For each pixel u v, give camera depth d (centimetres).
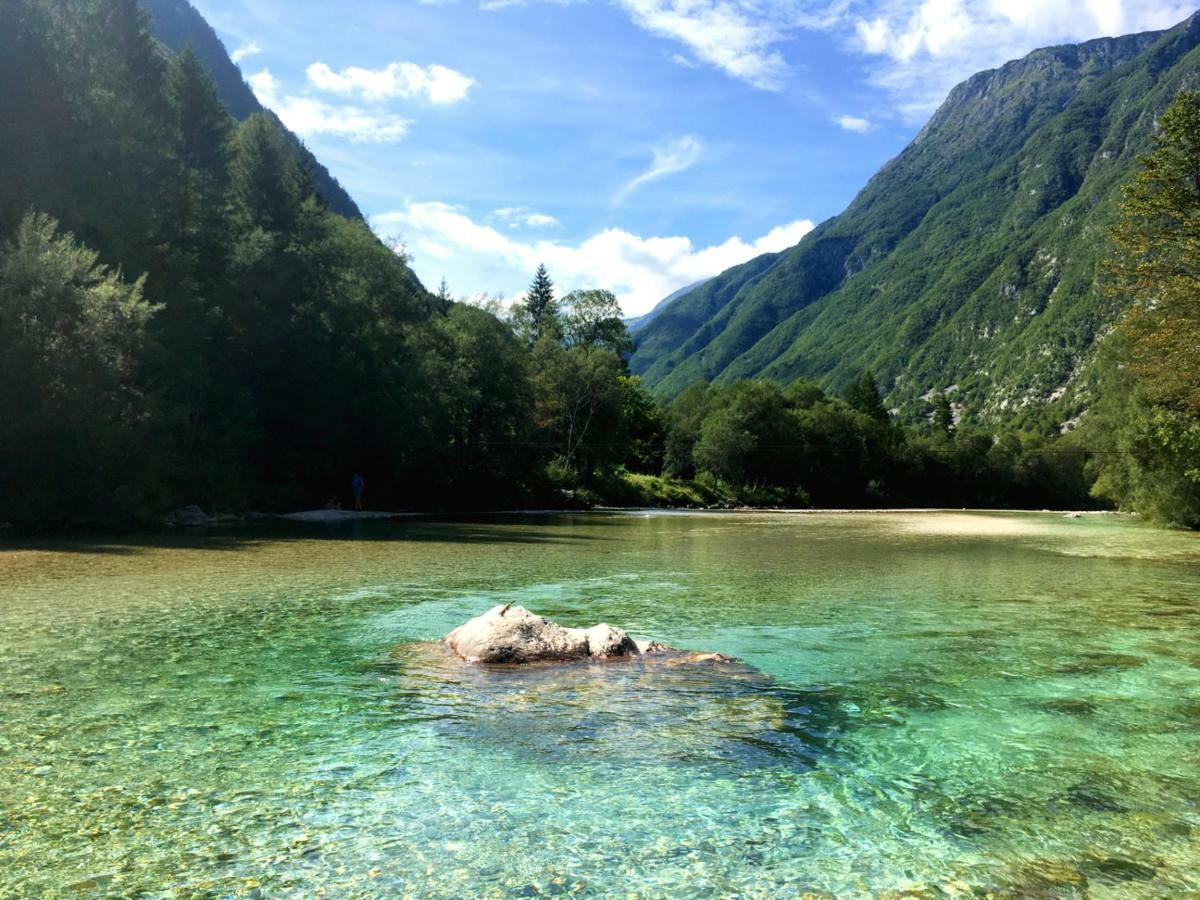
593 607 1463
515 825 528
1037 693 877
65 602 1358
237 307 4100
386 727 730
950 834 526
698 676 938
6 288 2625
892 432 13400
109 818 524
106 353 2823
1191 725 764
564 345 9531
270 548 2417
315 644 1075
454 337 6062
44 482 2703
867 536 3962
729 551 2831
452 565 2109
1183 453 3859
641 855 488
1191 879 467
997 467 13312
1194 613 1447
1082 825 542
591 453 8188
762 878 463
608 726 743
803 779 620
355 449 4819
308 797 567
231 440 3869
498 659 977
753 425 11081
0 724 708
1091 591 1769
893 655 1068
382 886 443
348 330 4669
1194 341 2758
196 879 446
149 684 856
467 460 5909
